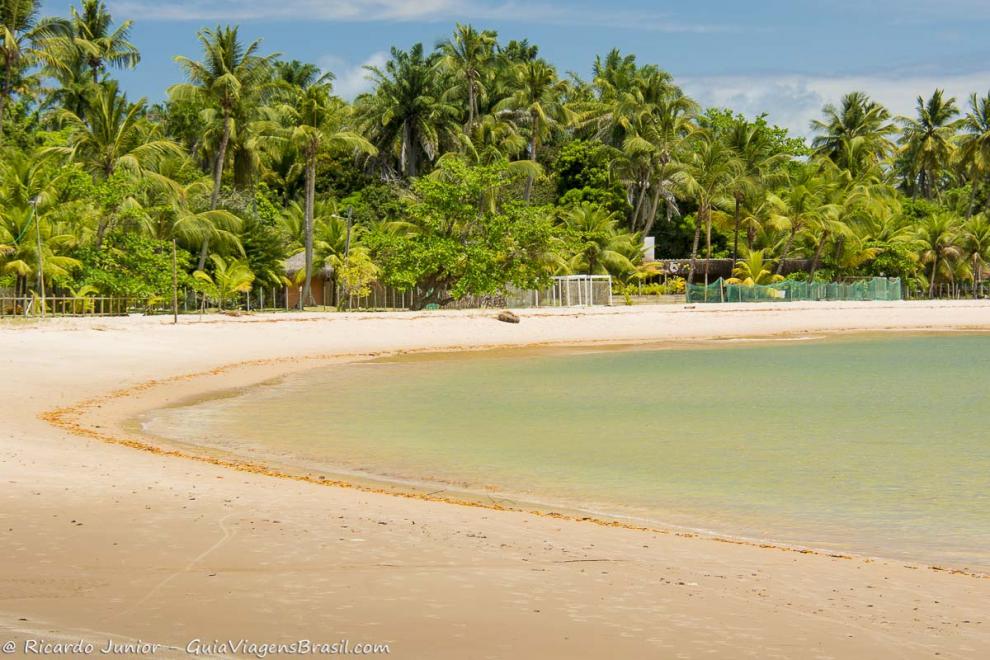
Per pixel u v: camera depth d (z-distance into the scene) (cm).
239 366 3466
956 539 1216
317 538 913
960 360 4209
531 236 5944
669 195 9019
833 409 2605
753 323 6253
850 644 662
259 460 1677
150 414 2230
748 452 1905
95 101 5525
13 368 2808
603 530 1137
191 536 893
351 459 1741
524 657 598
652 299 7300
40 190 4966
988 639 703
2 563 774
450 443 1961
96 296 5053
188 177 6138
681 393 2945
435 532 995
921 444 2028
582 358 4172
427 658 589
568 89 8725
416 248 5841
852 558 1078
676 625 684
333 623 649
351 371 3488
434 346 4616
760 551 1069
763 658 620
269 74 6116
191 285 5397
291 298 6594
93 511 988
